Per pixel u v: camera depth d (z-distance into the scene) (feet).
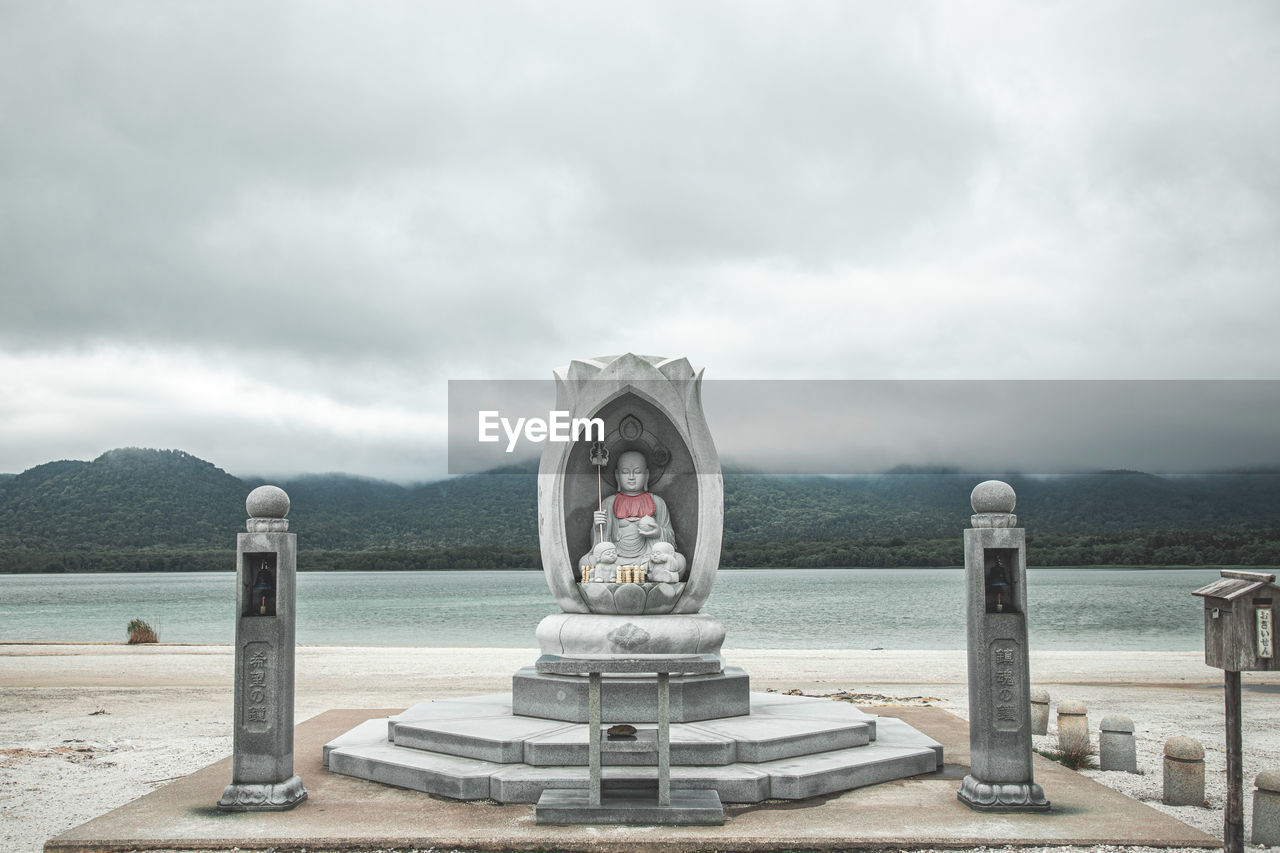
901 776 28.50
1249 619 21.11
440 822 23.77
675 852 22.02
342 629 157.48
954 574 533.96
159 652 91.30
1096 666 79.41
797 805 25.29
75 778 32.63
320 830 23.11
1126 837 22.34
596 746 23.81
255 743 25.25
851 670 75.36
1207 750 38.91
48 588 387.14
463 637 138.82
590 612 32.78
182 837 22.59
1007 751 24.80
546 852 22.03
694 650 31.53
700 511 33.24
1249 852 23.53
